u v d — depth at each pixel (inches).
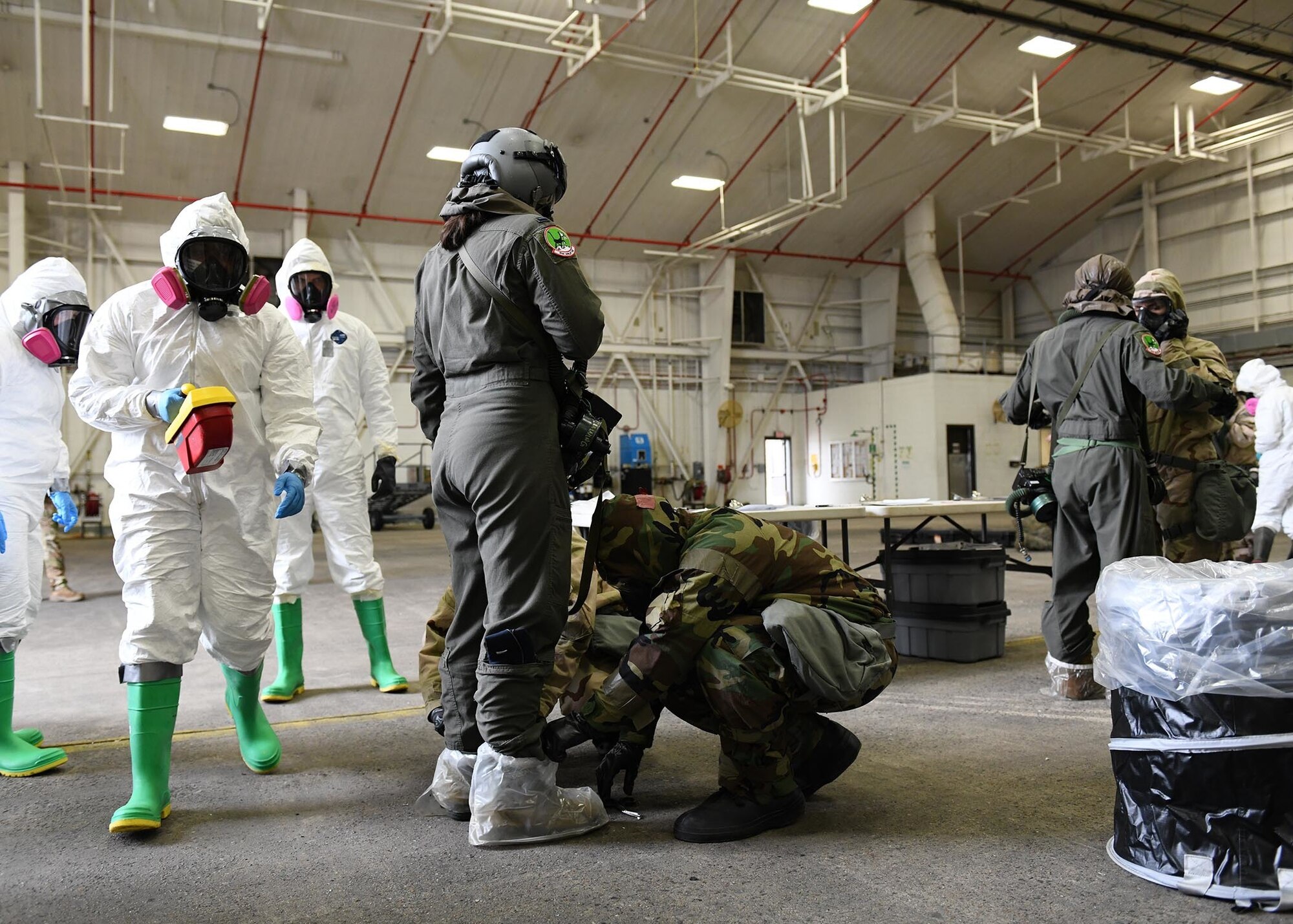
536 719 70.7
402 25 420.8
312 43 427.5
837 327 735.1
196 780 87.3
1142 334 105.3
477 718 71.1
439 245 75.4
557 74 468.8
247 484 81.1
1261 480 191.9
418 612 209.5
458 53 446.9
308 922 56.7
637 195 577.9
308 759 94.7
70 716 114.9
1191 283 654.5
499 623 68.7
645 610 77.5
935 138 568.7
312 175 514.0
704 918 56.4
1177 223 658.8
